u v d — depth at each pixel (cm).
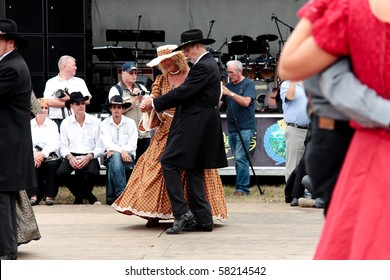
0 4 1525
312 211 1017
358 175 303
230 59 1666
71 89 1230
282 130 1309
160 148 816
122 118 1138
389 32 297
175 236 781
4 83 600
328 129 325
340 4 299
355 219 302
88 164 1128
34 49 1504
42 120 1130
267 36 1655
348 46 301
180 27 1762
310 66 303
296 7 1764
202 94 784
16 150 609
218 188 838
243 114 1220
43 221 921
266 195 1214
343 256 304
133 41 1680
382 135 299
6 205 605
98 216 970
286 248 711
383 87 299
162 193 813
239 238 769
